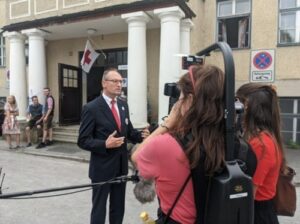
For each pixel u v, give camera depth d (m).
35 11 11.45
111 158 3.43
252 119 2.06
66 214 4.73
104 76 3.52
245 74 10.74
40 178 6.84
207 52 1.87
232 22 10.93
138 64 9.01
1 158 9.03
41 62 11.31
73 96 12.67
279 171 2.13
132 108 9.05
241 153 1.61
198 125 1.41
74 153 9.43
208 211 1.38
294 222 4.52
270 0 10.27
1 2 15.33
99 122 3.42
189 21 9.34
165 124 1.53
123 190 3.59
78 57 12.83
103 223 3.46
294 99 10.35
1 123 12.86
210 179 1.39
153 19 9.66
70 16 10.05
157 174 1.43
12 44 11.85
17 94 11.94
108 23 10.25
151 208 5.00
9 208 4.95
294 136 10.43
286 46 10.15
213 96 1.42
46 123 10.48
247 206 1.39
